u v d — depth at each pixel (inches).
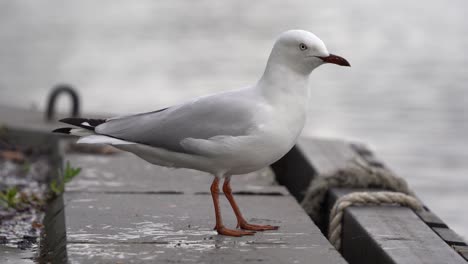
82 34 1585.9
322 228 459.5
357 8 1866.4
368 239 363.9
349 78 1262.3
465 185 824.9
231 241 358.0
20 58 1369.3
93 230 371.2
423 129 1004.6
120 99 1152.8
